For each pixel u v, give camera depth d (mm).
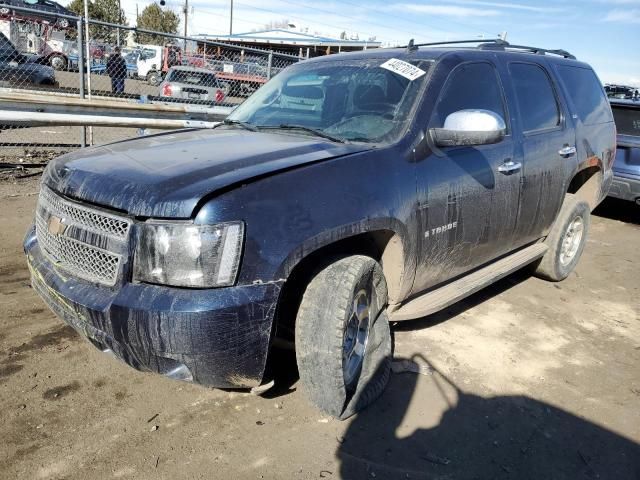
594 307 4766
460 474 2600
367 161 2855
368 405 3035
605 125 5324
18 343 3422
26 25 13461
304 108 3664
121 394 3010
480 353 3750
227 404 2996
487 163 3578
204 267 2268
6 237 5273
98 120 7211
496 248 3967
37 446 2561
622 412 3191
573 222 5012
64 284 2545
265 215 2379
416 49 3812
